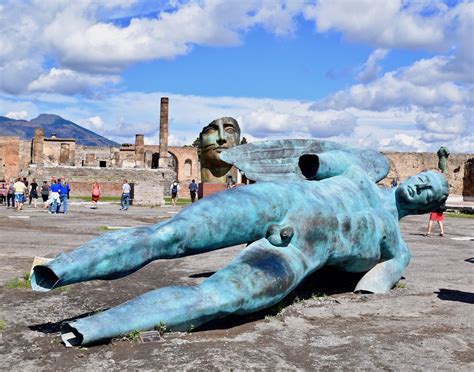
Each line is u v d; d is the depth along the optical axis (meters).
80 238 13.64
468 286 8.27
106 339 4.64
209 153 23.42
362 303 6.74
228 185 23.30
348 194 6.70
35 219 20.14
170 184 60.84
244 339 5.05
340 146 7.72
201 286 5.10
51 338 4.92
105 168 58.91
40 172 56.41
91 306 6.32
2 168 68.12
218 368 4.29
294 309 6.31
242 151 7.29
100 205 33.19
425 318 6.14
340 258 6.41
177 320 4.90
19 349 4.61
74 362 4.31
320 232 6.05
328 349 4.90
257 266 5.33
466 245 14.70
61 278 4.54
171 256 5.27
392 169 57.53
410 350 4.94
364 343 5.09
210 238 5.38
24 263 9.30
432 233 18.31
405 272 9.47
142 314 4.80
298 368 4.39
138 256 4.96
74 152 72.94
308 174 6.98
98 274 4.76
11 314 5.81
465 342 5.26
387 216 7.18
